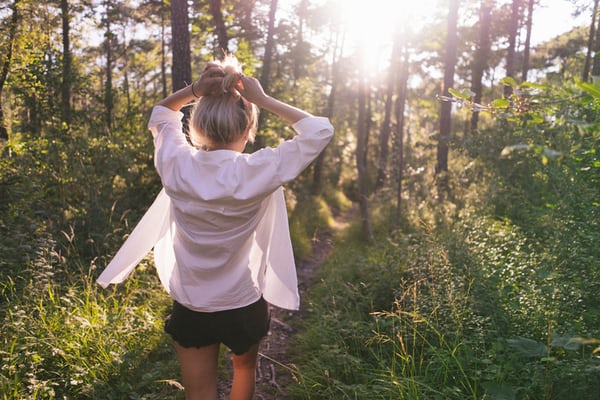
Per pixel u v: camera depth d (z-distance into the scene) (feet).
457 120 64.03
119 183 24.56
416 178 33.73
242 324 6.19
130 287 14.89
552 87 8.46
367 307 14.84
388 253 20.89
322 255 29.25
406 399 8.87
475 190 27.43
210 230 5.75
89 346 11.07
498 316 10.92
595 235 11.78
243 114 5.95
